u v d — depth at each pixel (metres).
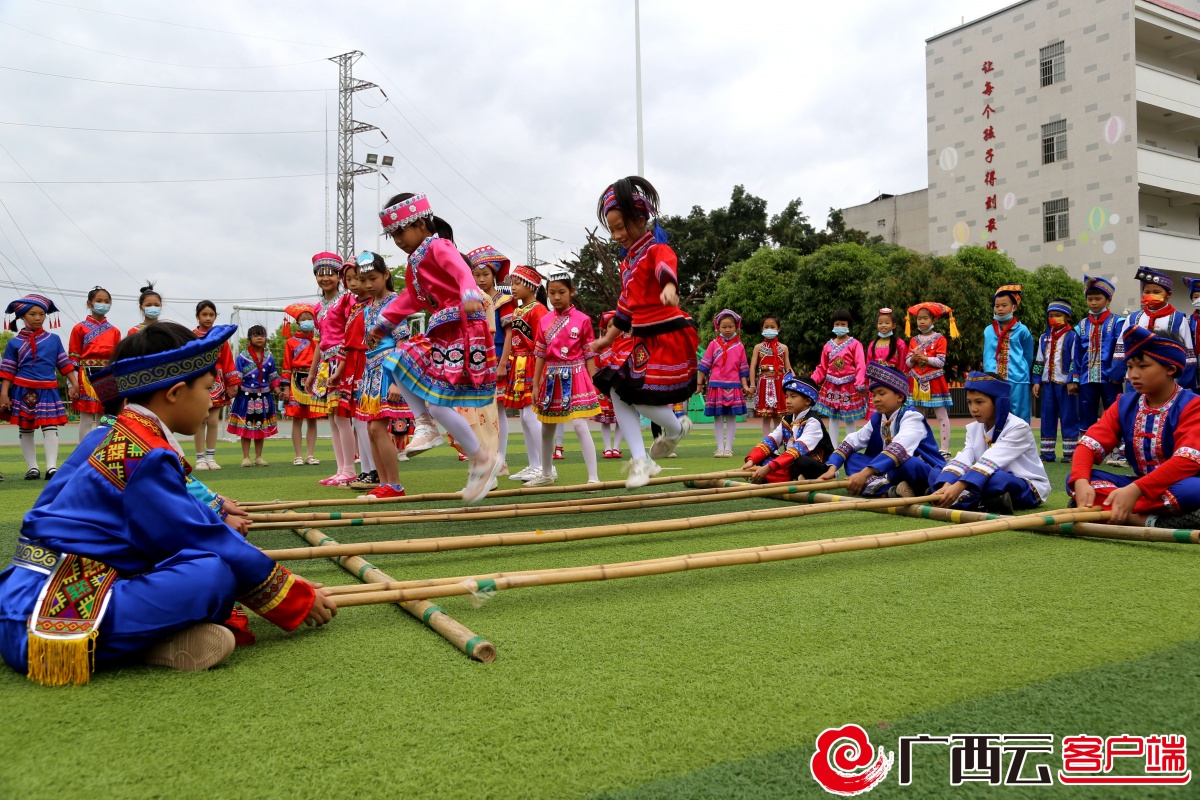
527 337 7.74
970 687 2.13
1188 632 2.58
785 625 2.71
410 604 2.83
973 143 27.42
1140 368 4.21
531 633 2.65
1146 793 1.62
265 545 4.40
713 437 15.91
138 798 1.58
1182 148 27.12
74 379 8.61
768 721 1.93
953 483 4.91
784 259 26.80
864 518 5.08
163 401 2.43
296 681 2.21
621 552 4.11
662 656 2.40
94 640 2.15
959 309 21.48
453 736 1.86
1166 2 25.33
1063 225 25.50
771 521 5.03
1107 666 2.27
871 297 22.45
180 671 2.28
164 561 2.32
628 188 4.61
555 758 1.75
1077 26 25.05
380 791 1.61
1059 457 9.91
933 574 3.45
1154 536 3.80
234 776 1.67
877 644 2.49
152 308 8.35
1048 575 3.40
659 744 1.82
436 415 4.44
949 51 27.94
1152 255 24.89
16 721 1.93
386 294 6.29
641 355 4.67
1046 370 9.45
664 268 4.46
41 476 8.75
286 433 21.73
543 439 7.11
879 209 36.94
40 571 2.24
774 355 10.60
